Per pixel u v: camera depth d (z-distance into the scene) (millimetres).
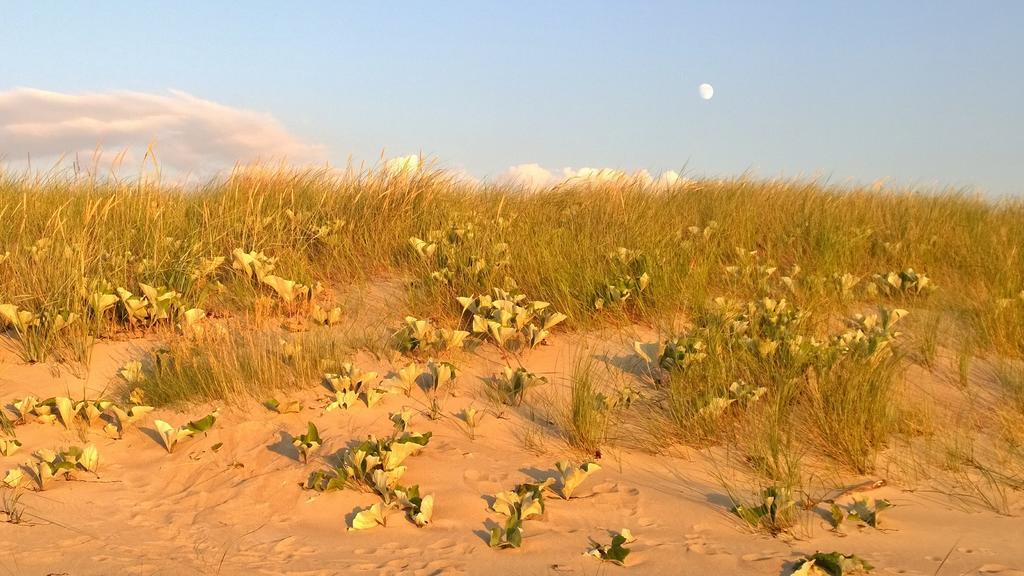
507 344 5875
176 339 5703
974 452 4500
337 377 5012
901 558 3277
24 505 3715
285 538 3494
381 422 4688
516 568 3186
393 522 3666
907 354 5852
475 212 8344
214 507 3822
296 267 6832
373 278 7152
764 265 7230
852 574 3105
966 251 7918
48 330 5680
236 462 4262
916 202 9633
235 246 7129
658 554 3320
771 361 5215
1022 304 6398
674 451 4523
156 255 6543
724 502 3906
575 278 6539
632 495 3955
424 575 3109
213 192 8711
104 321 5914
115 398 5031
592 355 5695
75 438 4566
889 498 3977
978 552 3342
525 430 4711
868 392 4770
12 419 4750
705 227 8297
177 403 4898
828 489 4062
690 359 5188
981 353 5945
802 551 3352
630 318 6363
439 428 4672
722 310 6047
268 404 4777
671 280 6617
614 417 4844
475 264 6609
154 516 3719
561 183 9812
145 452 4441
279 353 5391
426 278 6715
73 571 3033
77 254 6289
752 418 4691
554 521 3678
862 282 7516
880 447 4523
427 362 5453
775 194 9586
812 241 7875
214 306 6395
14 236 7020
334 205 8188
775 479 4145
